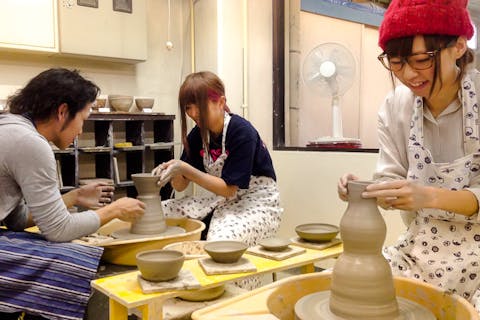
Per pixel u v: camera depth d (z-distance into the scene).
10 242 1.54
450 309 1.07
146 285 1.32
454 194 1.09
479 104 1.22
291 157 3.23
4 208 1.60
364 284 1.01
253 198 2.49
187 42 3.68
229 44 3.39
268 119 3.59
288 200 3.27
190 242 1.94
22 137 1.56
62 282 1.51
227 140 2.41
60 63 3.11
